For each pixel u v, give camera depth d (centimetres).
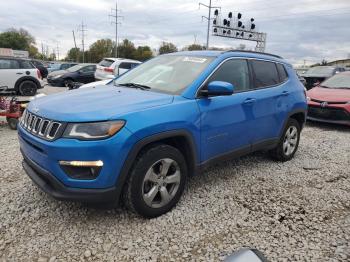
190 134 349
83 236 307
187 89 365
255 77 455
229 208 369
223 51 435
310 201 394
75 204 363
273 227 333
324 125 895
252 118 434
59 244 295
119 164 296
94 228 320
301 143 673
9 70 1355
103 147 286
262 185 438
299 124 562
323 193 419
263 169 500
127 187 314
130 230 318
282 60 534
